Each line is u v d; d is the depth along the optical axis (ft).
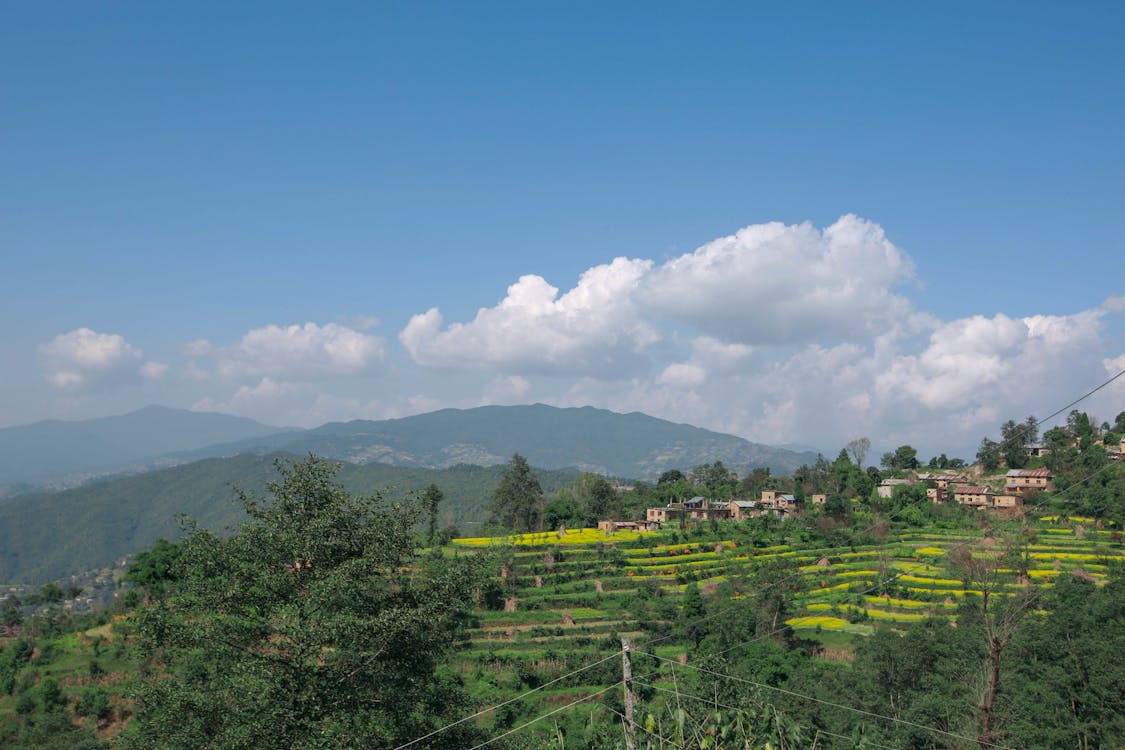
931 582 338.95
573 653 292.40
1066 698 194.49
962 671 215.72
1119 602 218.59
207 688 95.86
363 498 109.70
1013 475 481.87
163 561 339.36
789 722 80.48
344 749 87.20
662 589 363.35
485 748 106.11
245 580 101.04
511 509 549.54
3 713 264.52
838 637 295.89
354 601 98.37
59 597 448.24
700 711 93.61
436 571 111.55
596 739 84.02
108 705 260.01
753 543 433.89
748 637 298.76
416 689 100.53
